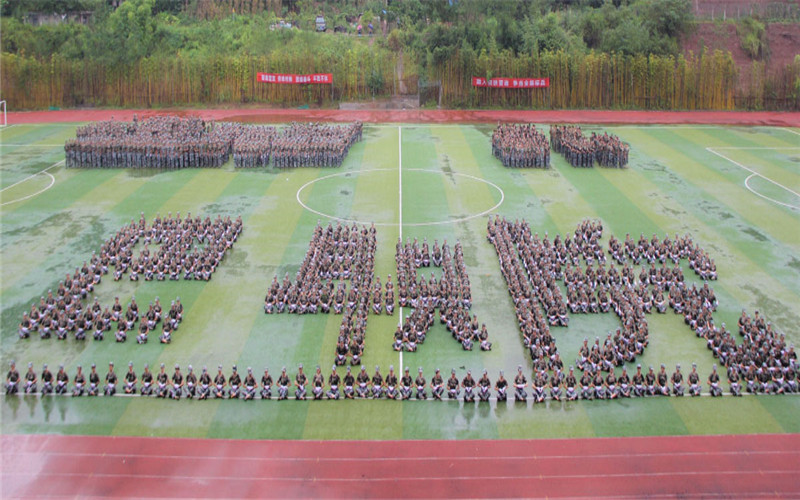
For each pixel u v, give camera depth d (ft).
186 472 94.17
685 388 114.11
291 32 381.40
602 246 168.45
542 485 92.12
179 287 146.92
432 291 138.62
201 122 261.24
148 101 342.03
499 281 150.41
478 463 96.27
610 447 99.86
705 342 127.85
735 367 115.65
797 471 94.79
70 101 338.34
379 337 128.47
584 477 93.66
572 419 106.52
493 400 111.34
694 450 99.19
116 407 108.47
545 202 198.59
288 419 106.11
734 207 196.44
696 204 198.59
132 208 190.29
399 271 144.36
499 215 187.83
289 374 116.78
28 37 358.43
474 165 234.99
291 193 204.13
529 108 340.59
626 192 207.92
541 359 116.06
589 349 122.01
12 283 146.00
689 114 329.31
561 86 339.57
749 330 126.11
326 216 186.19
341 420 105.91
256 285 147.95
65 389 111.86
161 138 235.40
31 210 187.93
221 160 229.45
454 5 383.04
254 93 345.92
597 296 141.79
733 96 339.57
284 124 301.84
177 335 128.26
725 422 105.70
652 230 178.81
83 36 351.67
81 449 98.58
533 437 102.12
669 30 378.94
